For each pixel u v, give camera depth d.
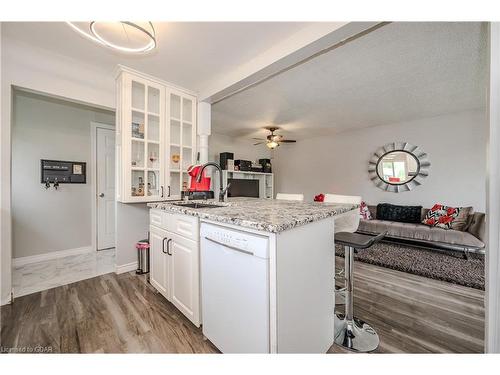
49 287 2.26
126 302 1.96
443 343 1.47
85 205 3.42
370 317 1.77
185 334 1.54
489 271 0.99
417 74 2.45
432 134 4.02
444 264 2.84
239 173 5.39
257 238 1.06
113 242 3.70
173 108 2.84
